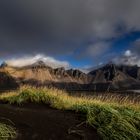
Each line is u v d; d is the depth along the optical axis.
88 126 10.61
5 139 9.10
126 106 12.72
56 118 11.45
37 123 10.65
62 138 9.47
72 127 10.38
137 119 11.05
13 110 12.84
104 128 10.18
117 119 10.65
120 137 9.73
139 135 10.00
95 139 9.65
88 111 11.70
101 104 12.71
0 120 10.77
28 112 12.50
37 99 15.34
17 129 9.93
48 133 9.73
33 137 9.40
